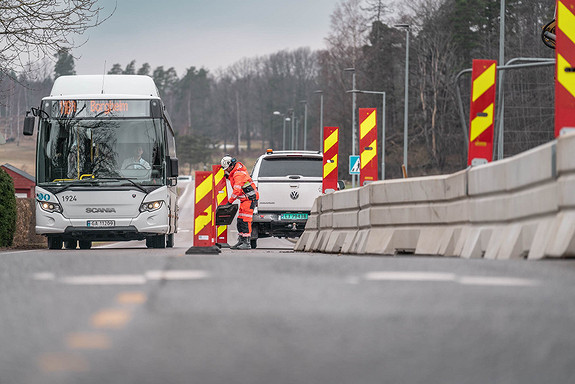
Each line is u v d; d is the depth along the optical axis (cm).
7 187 4256
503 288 1044
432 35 15625
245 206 3800
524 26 13925
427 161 16462
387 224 2320
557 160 1487
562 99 1772
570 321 803
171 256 1780
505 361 643
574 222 1425
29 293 1127
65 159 3869
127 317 900
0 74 4291
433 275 1205
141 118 3900
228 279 1245
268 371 636
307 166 4291
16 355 709
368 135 2961
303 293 1065
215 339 771
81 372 636
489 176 1783
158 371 639
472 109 2088
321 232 3136
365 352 698
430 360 658
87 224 3859
